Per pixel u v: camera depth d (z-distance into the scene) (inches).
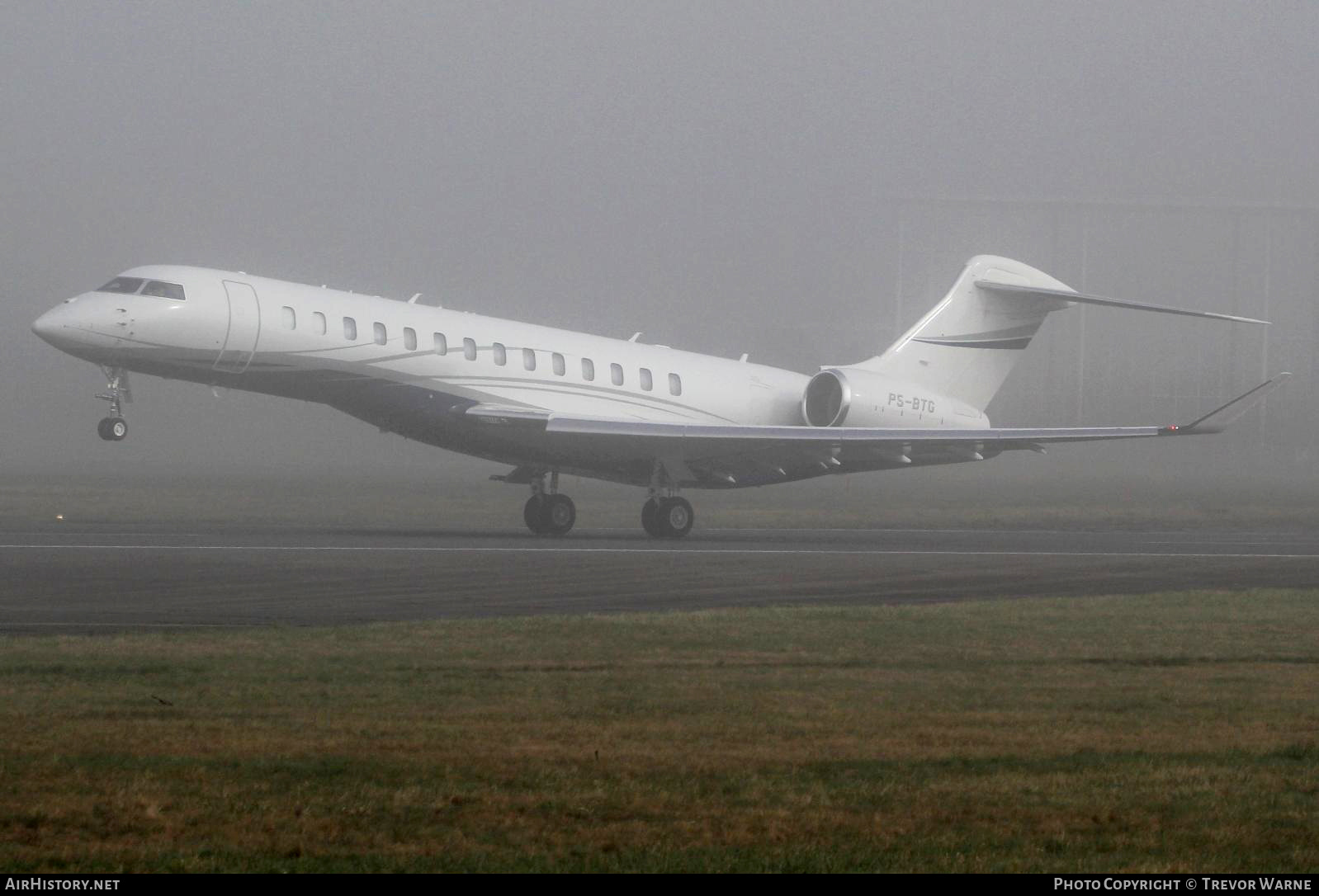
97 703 1547.7
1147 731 1480.1
